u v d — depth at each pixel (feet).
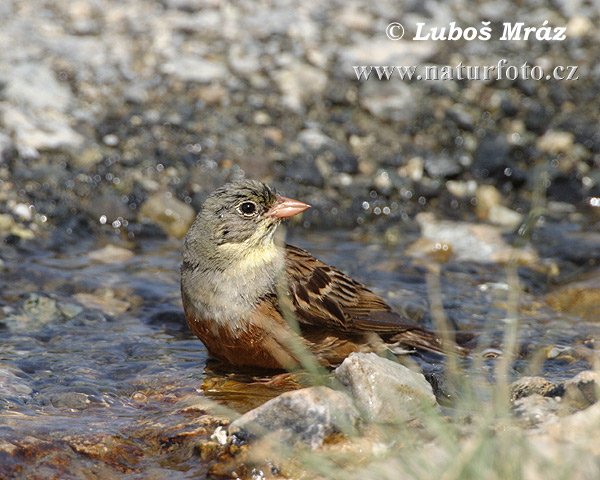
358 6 56.90
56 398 24.91
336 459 20.39
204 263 27.09
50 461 21.30
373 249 40.86
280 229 42.50
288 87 49.67
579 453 17.49
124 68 49.24
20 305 32.71
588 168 47.88
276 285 27.12
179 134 46.06
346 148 47.16
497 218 44.68
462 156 47.60
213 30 53.93
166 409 24.58
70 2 55.31
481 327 31.86
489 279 37.11
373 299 29.91
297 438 21.13
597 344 29.81
